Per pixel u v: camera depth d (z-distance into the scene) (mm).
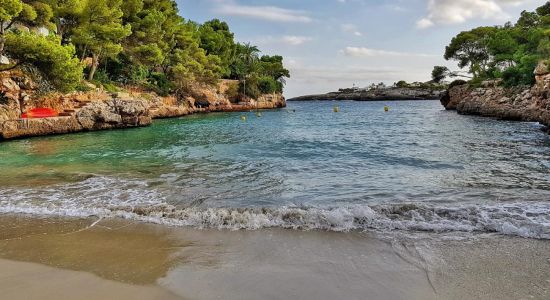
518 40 53000
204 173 10469
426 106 86875
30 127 22125
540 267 4254
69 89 23406
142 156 13875
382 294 3656
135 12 39281
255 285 3857
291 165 11789
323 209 6684
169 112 44812
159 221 6164
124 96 32938
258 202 7398
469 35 62969
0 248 4980
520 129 24969
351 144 17578
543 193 7891
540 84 26672
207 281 3957
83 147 17000
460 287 3799
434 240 5207
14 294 3631
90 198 7715
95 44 30656
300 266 4352
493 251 4758
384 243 5109
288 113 58281
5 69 21203
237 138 20875
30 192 8234
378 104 112250
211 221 6125
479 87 47625
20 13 21438
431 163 11906
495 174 10039
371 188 8539
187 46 54500
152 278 4031
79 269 4273
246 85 72750
